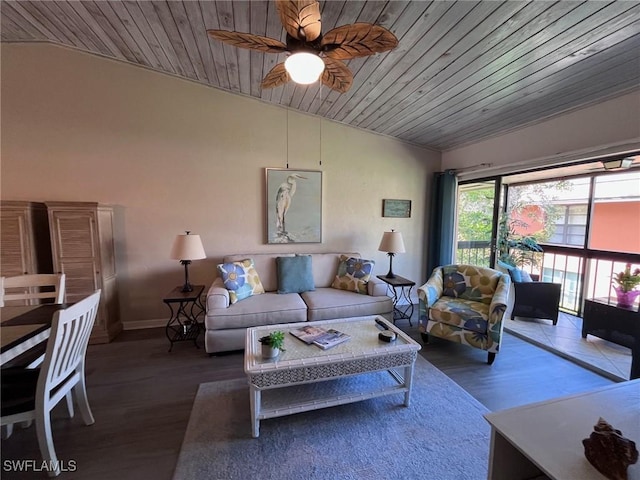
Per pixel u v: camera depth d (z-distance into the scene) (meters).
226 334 2.65
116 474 1.47
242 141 3.46
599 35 1.68
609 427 0.99
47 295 2.09
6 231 2.68
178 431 1.77
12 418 1.38
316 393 1.97
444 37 1.87
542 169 3.11
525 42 1.81
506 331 3.37
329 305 2.92
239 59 2.61
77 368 1.74
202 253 2.97
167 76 3.19
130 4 2.05
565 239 4.35
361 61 2.24
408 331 3.35
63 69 2.93
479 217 3.98
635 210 3.63
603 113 2.35
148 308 3.34
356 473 1.49
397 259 4.25
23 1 2.14
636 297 2.77
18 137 2.88
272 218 3.61
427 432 1.78
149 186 3.23
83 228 2.80
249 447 1.65
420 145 4.17
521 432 1.08
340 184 3.87
